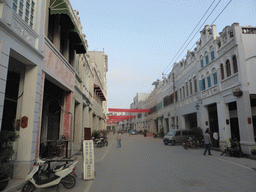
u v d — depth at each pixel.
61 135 11.66
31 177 5.58
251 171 8.09
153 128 44.78
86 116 20.00
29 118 7.34
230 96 14.44
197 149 17.05
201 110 19.52
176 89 27.59
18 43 6.47
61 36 12.05
